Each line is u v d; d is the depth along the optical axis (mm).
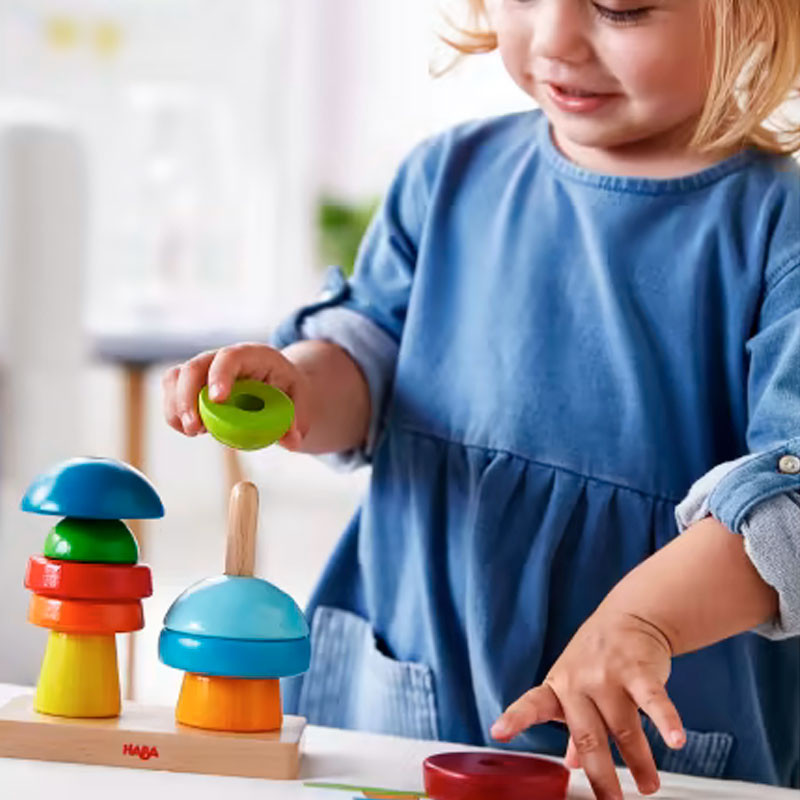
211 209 5379
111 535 736
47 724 700
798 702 1026
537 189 1045
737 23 905
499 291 1031
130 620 729
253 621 706
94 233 5066
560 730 961
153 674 2545
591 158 1023
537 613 971
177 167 5324
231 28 5379
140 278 5238
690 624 756
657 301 973
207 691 713
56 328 2404
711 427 963
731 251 960
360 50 5664
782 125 988
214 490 4766
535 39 935
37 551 1706
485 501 991
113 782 665
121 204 5254
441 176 1094
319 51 5602
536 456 989
